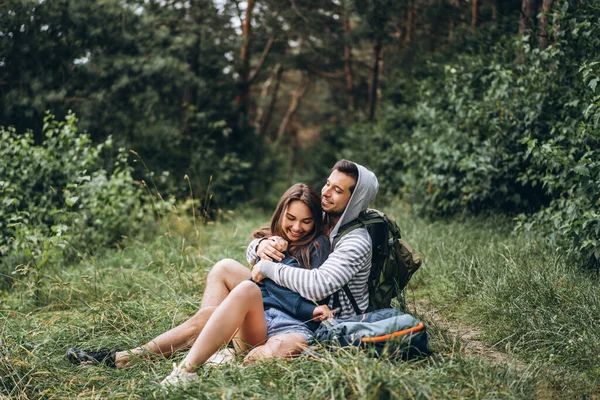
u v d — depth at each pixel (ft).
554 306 12.99
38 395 10.20
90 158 25.55
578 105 18.90
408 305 15.24
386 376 8.61
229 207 44.57
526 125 21.83
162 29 43.29
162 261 19.30
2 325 13.58
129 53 40.75
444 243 20.02
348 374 8.75
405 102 40.96
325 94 77.97
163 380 9.73
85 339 12.94
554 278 14.38
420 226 25.23
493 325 13.06
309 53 57.88
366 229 11.14
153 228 26.76
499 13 33.55
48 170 24.43
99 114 38.60
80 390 10.28
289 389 9.26
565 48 20.34
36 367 10.89
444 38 39.37
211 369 9.92
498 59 25.94
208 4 48.16
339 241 10.93
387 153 39.09
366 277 11.18
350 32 45.52
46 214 23.59
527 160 22.90
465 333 13.08
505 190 23.39
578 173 16.08
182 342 11.16
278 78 71.10
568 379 10.00
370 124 45.37
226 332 10.03
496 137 23.43
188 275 17.84
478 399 8.80
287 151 82.79
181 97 47.75
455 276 16.46
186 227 26.03
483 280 15.52
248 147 52.75
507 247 17.17
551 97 21.26
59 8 37.06
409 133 38.24
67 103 37.63
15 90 35.63
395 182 37.78
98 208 24.52
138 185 37.70
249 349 10.64
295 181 59.72
